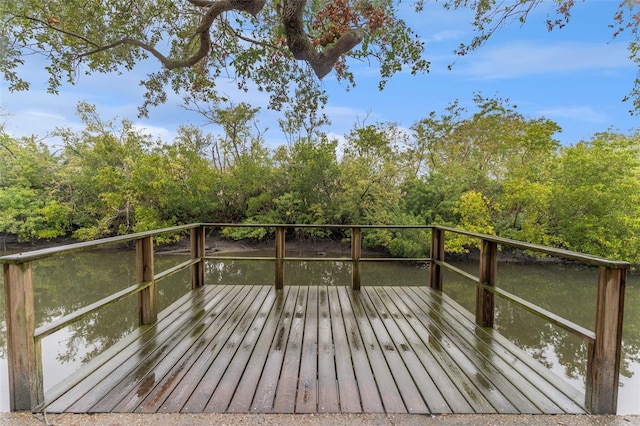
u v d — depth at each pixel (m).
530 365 2.20
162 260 10.97
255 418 1.60
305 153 12.37
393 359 2.28
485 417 1.63
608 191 8.80
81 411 1.65
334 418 1.61
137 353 2.33
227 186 13.48
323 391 1.85
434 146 14.70
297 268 10.00
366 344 2.54
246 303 3.66
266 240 13.57
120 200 12.09
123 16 4.02
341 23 3.36
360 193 12.02
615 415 1.66
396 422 1.58
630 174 8.98
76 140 14.05
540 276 9.05
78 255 11.56
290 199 12.77
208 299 3.81
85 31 4.21
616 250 8.75
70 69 4.40
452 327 2.94
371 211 11.84
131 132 14.09
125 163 13.26
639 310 6.66
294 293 4.11
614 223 8.83
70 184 13.10
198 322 3.02
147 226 11.59
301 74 4.64
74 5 3.85
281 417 1.61
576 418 1.63
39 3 3.73
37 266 10.14
